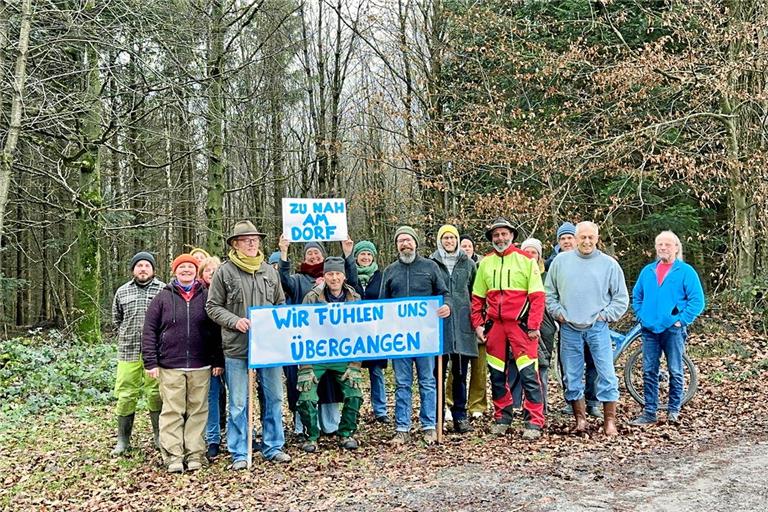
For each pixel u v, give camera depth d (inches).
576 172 506.9
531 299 273.9
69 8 469.1
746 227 521.0
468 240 332.2
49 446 298.5
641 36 585.3
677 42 560.4
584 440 265.7
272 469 244.2
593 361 277.7
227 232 1024.9
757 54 486.6
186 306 255.3
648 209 613.0
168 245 1092.5
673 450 249.3
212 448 269.0
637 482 213.6
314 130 953.5
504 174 597.6
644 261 655.1
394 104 681.0
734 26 501.4
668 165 489.4
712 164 498.0
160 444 253.3
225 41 617.0
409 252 282.8
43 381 413.4
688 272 283.7
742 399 332.5
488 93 594.9
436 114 635.5
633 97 526.6
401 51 725.9
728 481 212.2
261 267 260.8
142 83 477.1
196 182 829.2
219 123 581.0
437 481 221.5
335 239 301.6
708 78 482.9
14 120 381.7
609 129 540.7
